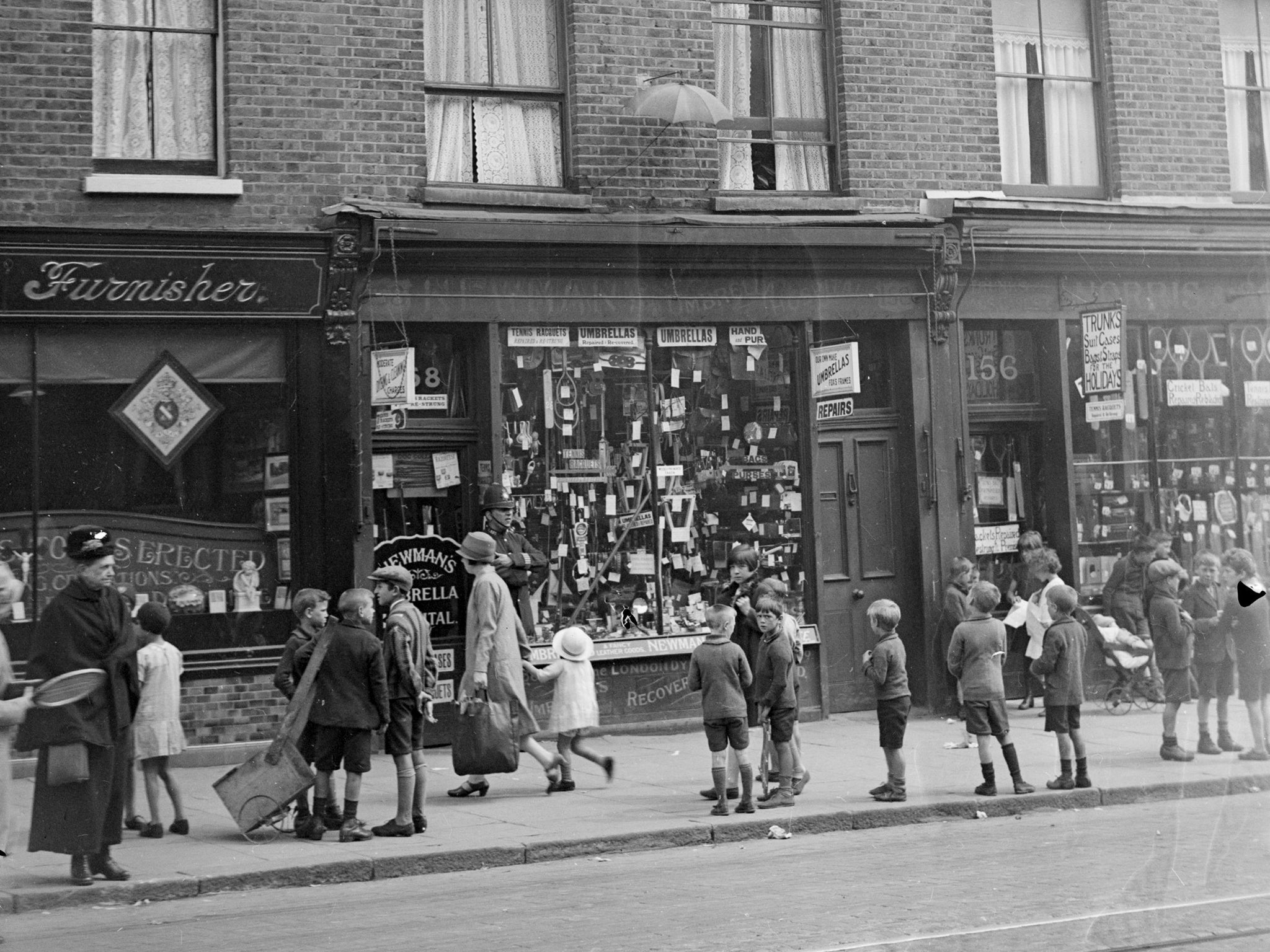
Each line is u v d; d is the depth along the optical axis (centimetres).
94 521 1122
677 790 1028
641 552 1300
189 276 1135
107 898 733
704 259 1304
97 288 1113
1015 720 979
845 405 1317
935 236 1356
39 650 733
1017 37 1459
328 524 1176
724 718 930
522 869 821
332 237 1166
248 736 1149
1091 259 1255
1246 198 1514
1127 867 408
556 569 1270
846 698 1370
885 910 649
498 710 983
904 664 983
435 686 948
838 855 831
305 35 1189
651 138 1305
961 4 1418
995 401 1403
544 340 1269
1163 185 1477
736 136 1359
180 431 1148
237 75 1168
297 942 633
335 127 1195
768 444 1348
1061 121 1467
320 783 877
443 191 1228
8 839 711
